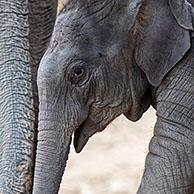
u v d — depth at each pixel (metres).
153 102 11.27
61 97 10.91
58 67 10.91
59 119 10.91
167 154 11.02
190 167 11.01
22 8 11.71
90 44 10.98
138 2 10.97
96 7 11.01
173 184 10.98
